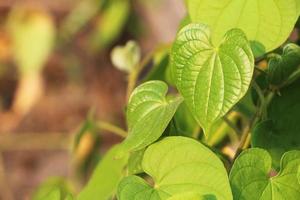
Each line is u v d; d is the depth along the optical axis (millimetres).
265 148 848
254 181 766
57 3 2730
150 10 2311
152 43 2424
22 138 2506
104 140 2334
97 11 2635
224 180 761
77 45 2691
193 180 772
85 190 941
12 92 2701
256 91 876
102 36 2502
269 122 855
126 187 786
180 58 786
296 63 839
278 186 770
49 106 2613
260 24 814
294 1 808
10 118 2602
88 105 2609
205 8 822
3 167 2434
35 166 2455
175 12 2105
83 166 1436
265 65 951
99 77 2641
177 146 784
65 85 2656
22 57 2346
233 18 819
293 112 866
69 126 2580
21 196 2395
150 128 805
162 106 824
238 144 914
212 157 771
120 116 2564
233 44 773
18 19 2346
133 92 839
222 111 761
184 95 776
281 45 856
